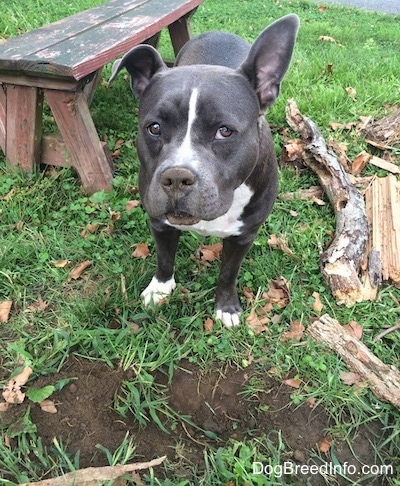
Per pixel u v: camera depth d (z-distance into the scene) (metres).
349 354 0.73
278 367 0.73
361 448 0.66
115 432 0.65
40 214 0.93
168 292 0.81
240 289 0.85
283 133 1.17
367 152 1.16
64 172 0.99
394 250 0.88
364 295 0.82
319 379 0.72
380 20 2.36
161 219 0.64
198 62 0.96
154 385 0.70
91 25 1.04
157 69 0.67
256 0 2.36
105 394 0.69
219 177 0.59
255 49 0.62
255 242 0.90
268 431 0.67
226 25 1.86
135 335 0.75
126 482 0.60
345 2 2.79
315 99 1.28
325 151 1.04
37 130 0.96
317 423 0.68
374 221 0.93
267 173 0.69
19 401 0.66
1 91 0.94
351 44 1.85
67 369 0.71
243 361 0.73
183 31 1.35
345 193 0.97
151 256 0.88
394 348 0.77
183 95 0.58
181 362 0.73
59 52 0.90
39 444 0.62
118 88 1.27
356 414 0.68
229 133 0.59
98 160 0.95
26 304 0.79
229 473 0.61
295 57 1.55
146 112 0.62
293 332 0.77
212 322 0.78
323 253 0.88
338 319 0.80
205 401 0.69
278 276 0.86
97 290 0.81
